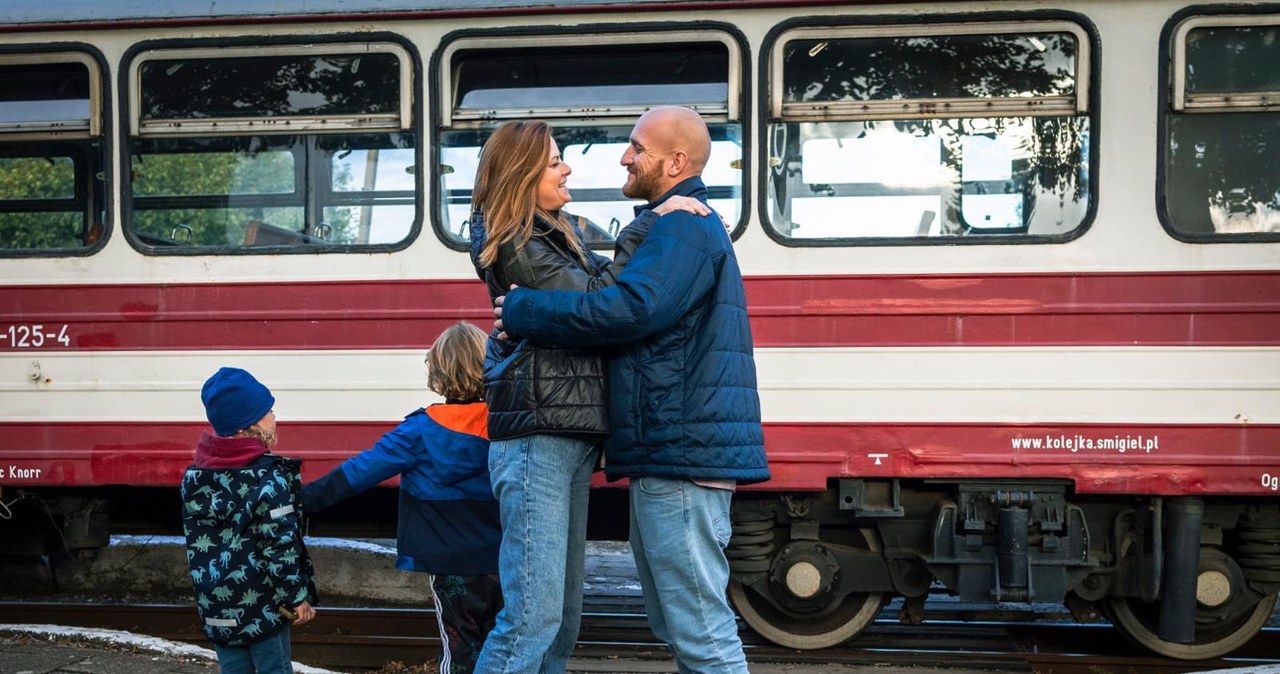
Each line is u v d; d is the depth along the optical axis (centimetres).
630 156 333
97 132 565
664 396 309
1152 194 514
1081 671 546
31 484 562
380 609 635
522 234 317
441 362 377
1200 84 516
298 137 559
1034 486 523
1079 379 513
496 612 390
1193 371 509
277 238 560
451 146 549
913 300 522
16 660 501
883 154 530
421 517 375
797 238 530
